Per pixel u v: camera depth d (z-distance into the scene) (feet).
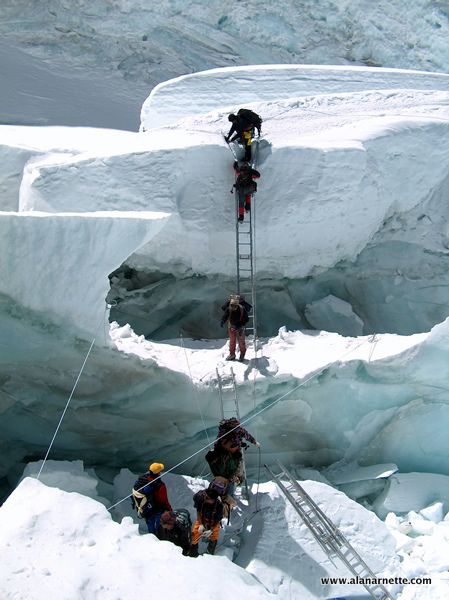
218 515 21.91
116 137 35.73
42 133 37.50
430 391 28.17
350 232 32.27
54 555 18.17
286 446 28.91
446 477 28.09
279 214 30.53
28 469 24.68
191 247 30.91
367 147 31.89
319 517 23.47
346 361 27.86
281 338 31.22
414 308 34.30
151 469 22.25
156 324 32.94
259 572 21.99
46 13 57.98
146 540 19.57
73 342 25.07
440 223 34.55
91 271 24.06
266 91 40.86
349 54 56.39
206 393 27.55
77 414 26.91
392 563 23.03
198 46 58.49
